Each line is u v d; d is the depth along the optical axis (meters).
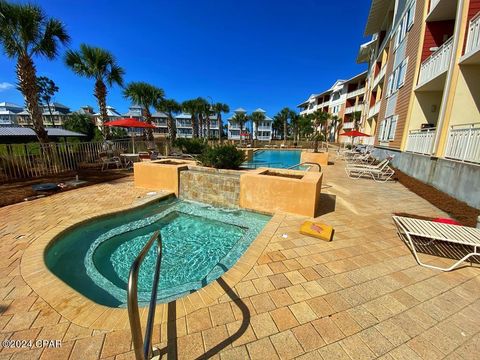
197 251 3.89
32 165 8.44
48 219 4.24
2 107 52.66
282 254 3.09
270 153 24.39
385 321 1.98
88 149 11.00
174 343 1.72
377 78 17.36
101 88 12.48
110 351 1.64
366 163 13.25
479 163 5.01
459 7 6.27
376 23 17.95
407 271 2.75
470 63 6.29
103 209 4.88
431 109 9.41
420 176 7.77
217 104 34.16
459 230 3.13
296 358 1.63
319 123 35.34
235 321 1.95
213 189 6.03
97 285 2.87
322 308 2.11
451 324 1.96
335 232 3.87
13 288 2.32
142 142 14.96
